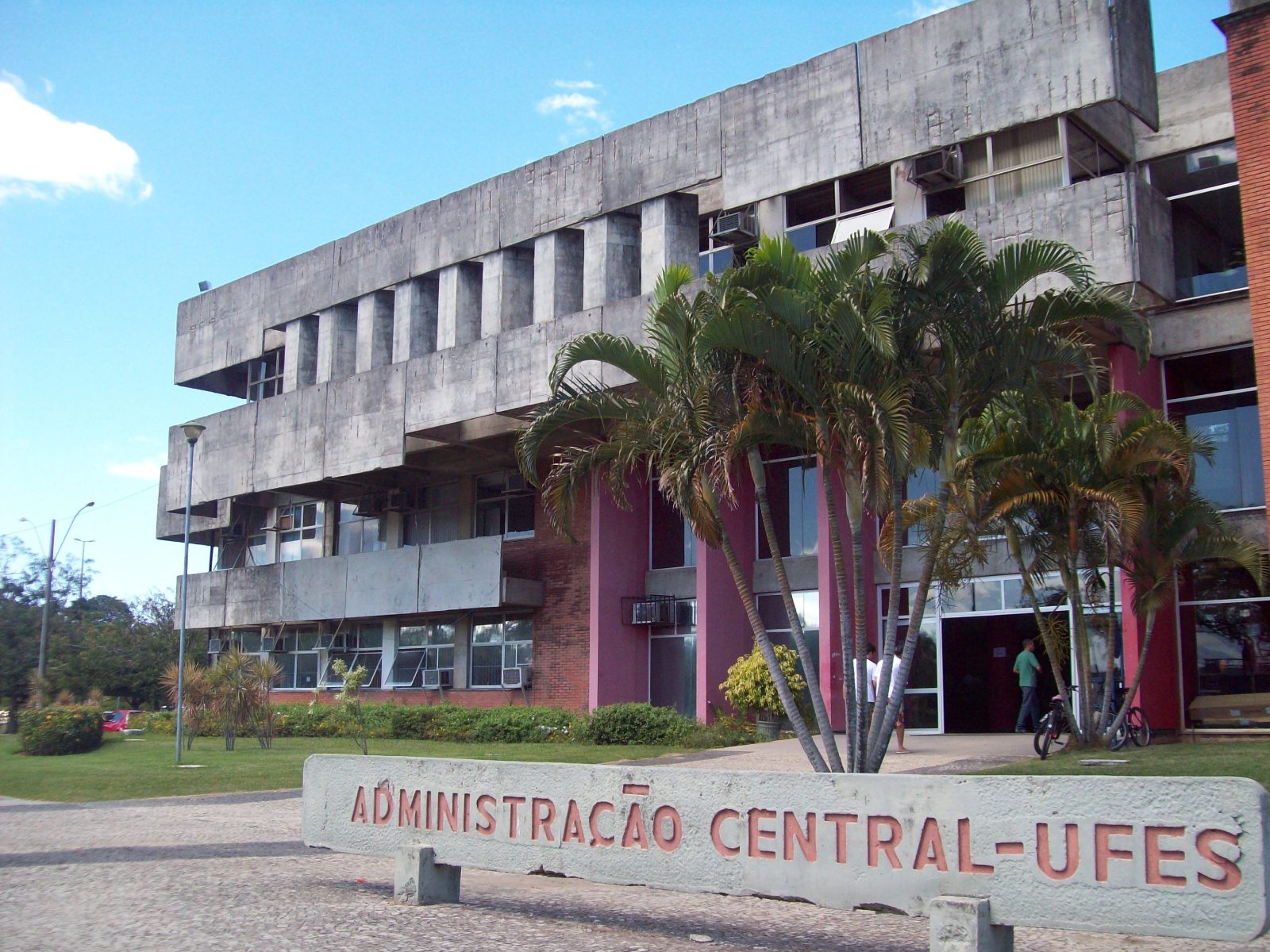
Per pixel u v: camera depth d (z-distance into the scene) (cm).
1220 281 2006
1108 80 1897
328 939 710
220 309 3853
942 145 2083
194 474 3747
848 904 623
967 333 1212
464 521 3222
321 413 3244
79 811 1540
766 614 2541
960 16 2095
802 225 2308
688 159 2492
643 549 2783
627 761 1938
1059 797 563
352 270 3325
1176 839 527
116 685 4341
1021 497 1619
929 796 604
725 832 675
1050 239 1900
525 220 2817
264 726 2719
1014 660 2380
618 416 1330
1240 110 1658
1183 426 1822
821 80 2283
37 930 749
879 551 1617
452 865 824
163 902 845
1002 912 571
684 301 1259
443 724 2795
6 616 4556
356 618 3503
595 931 748
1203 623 1945
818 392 1210
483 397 2772
